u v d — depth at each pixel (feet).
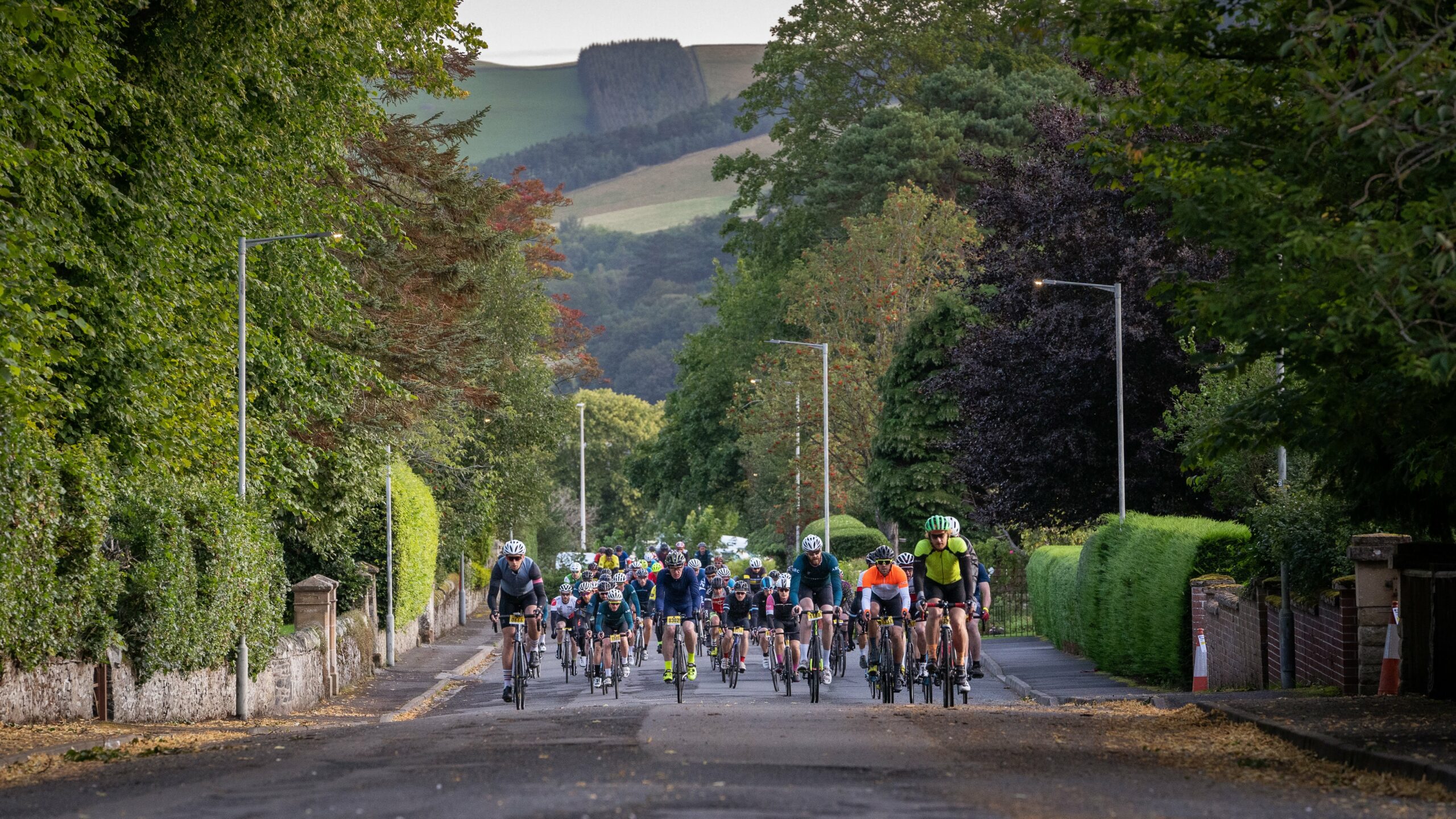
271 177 115.44
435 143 171.42
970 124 311.47
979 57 329.72
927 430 231.50
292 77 108.88
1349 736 53.72
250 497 107.86
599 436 595.47
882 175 304.71
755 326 345.51
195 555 92.58
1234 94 58.49
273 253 119.14
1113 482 168.76
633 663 150.10
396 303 153.28
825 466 239.09
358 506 153.28
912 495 231.71
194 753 59.57
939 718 68.95
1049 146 170.30
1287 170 56.54
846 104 344.90
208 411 103.24
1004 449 169.68
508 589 89.71
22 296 75.20
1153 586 115.03
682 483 399.24
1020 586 220.64
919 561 78.69
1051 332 158.30
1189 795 40.96
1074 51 59.57
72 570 75.61
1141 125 60.23
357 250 127.75
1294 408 58.49
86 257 88.02
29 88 74.59
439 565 242.78
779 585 125.90
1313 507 88.74
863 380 261.24
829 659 110.22
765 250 344.49
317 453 138.62
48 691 74.02
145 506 85.10
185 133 96.94
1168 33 56.18
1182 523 117.08
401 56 121.29
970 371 173.37
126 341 91.76
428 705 120.16
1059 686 116.47
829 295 269.64
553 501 482.69
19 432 64.80
